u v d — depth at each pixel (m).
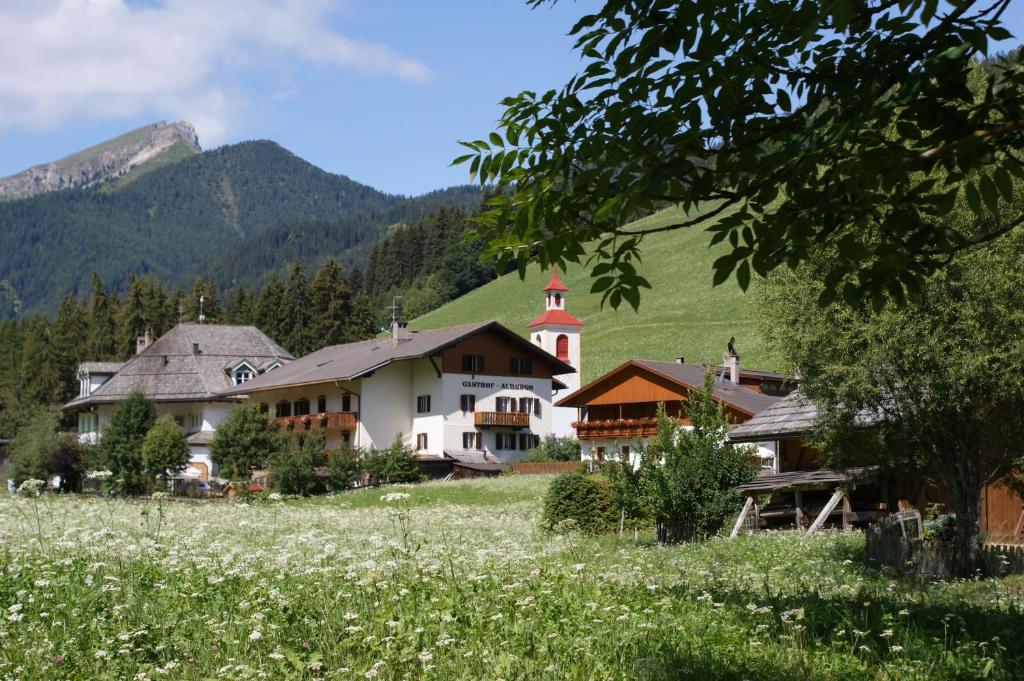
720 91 6.12
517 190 6.73
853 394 18.47
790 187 6.35
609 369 89.56
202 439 75.56
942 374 17.33
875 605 9.77
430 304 171.75
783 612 8.85
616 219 6.67
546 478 50.84
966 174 6.41
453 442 67.00
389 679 6.92
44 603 9.13
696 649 7.62
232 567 11.25
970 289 17.05
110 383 83.88
